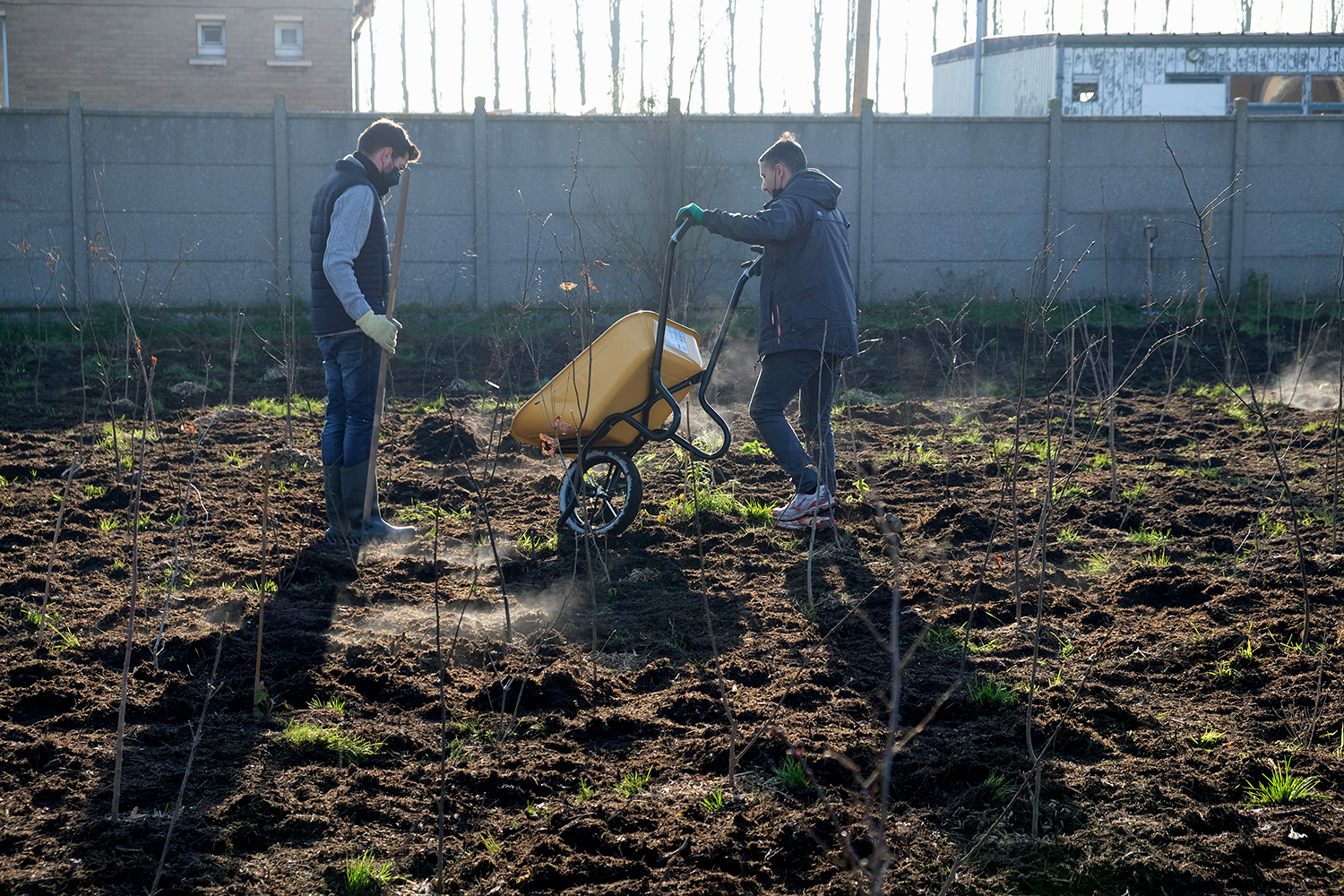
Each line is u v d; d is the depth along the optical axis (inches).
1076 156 501.7
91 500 223.8
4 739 123.7
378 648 152.3
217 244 467.8
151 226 462.6
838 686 143.6
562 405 197.2
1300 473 251.0
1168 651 153.2
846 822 110.2
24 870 99.3
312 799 113.0
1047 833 108.4
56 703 133.4
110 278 460.8
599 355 196.5
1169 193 506.6
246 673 143.6
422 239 478.9
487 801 115.2
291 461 254.7
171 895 97.0
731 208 488.7
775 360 203.3
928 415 323.6
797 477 204.7
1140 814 111.6
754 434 294.7
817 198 197.3
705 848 105.3
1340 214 510.0
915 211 500.4
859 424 310.3
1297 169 506.6
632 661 153.1
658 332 195.8
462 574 188.9
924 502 233.9
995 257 506.0
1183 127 502.0
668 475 251.0
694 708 136.4
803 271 197.9
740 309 482.3
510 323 443.2
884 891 99.4
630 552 200.4
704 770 121.9
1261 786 116.5
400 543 202.5
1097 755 124.5
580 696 139.9
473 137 474.3
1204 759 122.4
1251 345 418.3
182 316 454.6
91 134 453.7
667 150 472.4
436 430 281.9
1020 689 141.3
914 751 123.6
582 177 481.4
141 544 197.3
